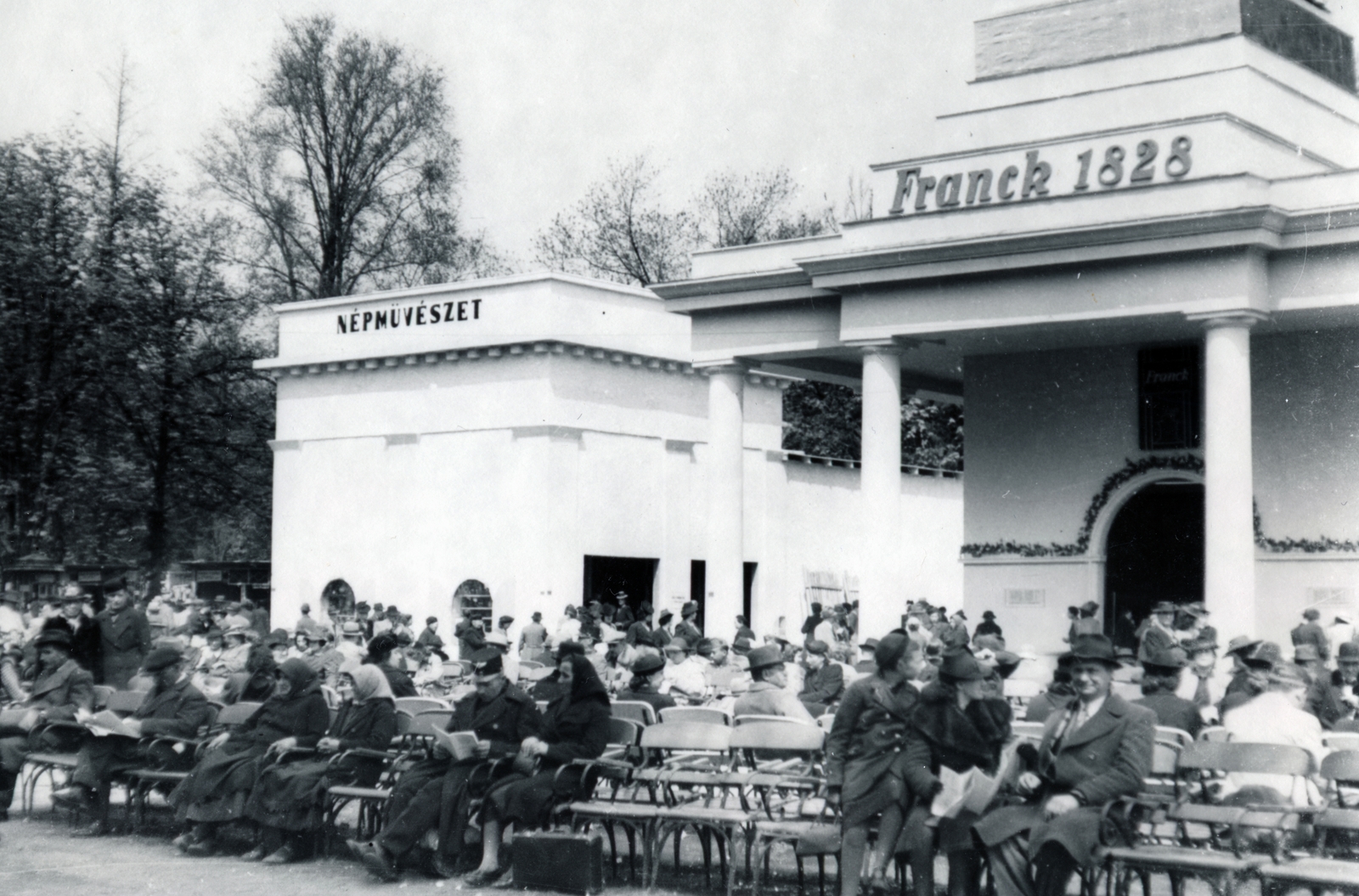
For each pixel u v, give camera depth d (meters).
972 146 28.78
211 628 28.64
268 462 52.22
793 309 29.95
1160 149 24.75
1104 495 29.44
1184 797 10.77
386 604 41.06
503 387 38.97
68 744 16.86
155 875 13.12
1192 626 23.55
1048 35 29.39
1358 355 26.59
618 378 39.84
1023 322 25.69
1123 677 19.89
